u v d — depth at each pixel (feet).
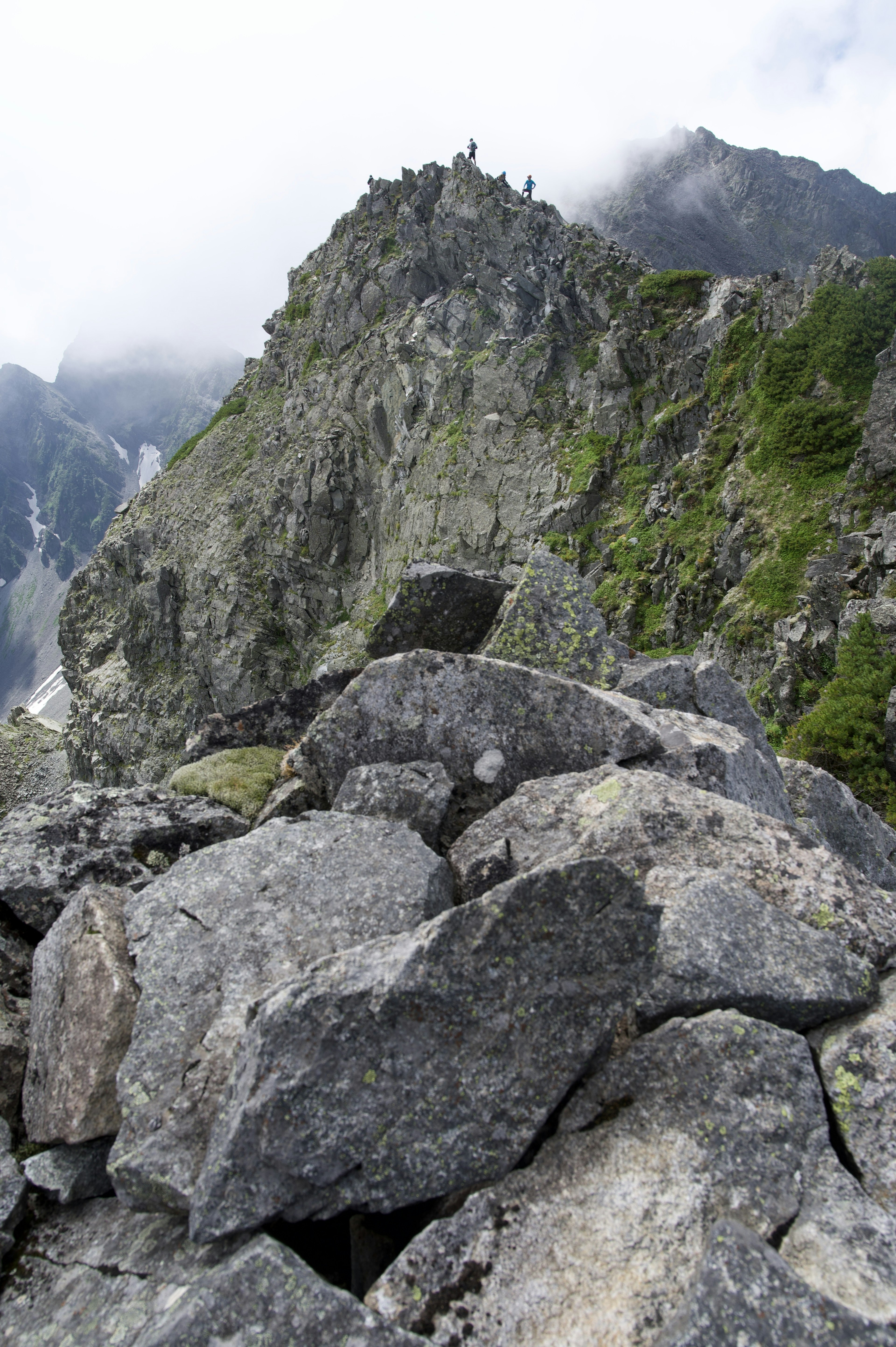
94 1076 15.57
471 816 23.29
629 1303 10.85
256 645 247.09
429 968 13.33
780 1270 10.32
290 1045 12.99
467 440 205.36
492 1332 10.93
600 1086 13.87
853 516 118.83
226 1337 10.71
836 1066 14.01
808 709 95.14
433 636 32.96
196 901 18.34
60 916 19.57
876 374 136.46
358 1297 13.04
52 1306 13.01
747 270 654.94
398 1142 12.76
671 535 153.28
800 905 17.26
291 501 243.19
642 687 28.96
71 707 318.86
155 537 296.51
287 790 25.54
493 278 221.66
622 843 18.79
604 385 190.70
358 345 244.83
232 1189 12.53
